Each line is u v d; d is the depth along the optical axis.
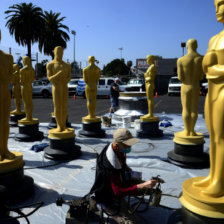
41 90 24.30
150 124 7.02
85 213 2.58
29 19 28.88
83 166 4.84
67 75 5.20
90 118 7.13
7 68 3.32
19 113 8.83
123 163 2.62
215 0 2.40
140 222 2.87
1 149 3.43
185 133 4.84
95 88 7.02
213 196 2.23
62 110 5.24
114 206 2.45
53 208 3.26
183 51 26.98
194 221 2.27
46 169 4.69
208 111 2.30
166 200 3.42
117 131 2.46
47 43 34.22
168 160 5.01
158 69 39.41
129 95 9.80
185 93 4.61
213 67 2.18
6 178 3.34
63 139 5.16
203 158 4.70
